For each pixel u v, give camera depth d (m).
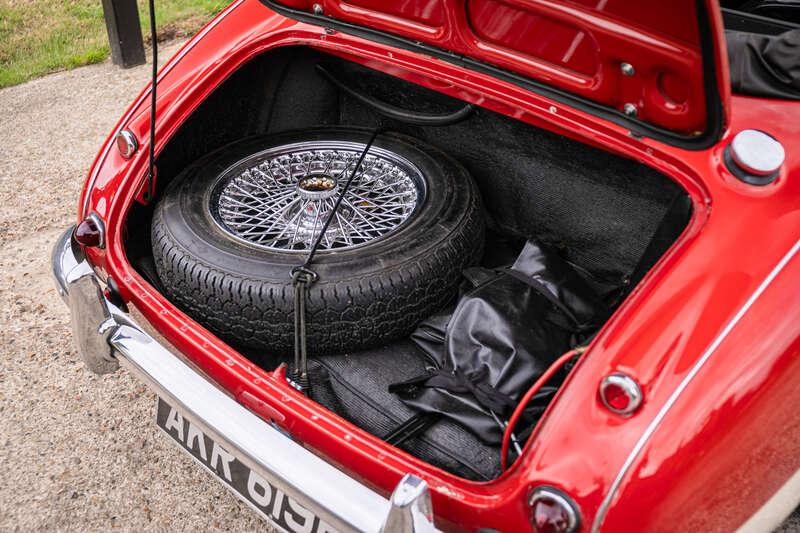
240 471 1.66
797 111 1.47
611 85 1.49
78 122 4.43
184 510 2.15
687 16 1.21
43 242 3.37
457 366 1.66
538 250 1.86
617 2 1.29
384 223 2.08
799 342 1.26
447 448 1.59
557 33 1.48
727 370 1.20
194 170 2.12
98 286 1.74
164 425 1.85
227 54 2.12
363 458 1.41
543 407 1.60
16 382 2.61
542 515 1.21
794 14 2.13
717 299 1.24
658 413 1.17
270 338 1.78
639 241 2.05
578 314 1.76
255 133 2.46
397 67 1.88
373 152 2.22
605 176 2.01
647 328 1.25
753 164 1.33
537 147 2.11
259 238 2.07
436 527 1.38
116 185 1.97
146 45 5.37
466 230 1.90
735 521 1.41
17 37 5.61
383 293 1.73
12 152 4.12
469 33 1.67
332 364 1.85
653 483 1.16
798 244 1.29
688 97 1.37
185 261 1.80
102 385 2.60
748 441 1.26
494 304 1.71
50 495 2.20
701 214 1.38
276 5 2.06
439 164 2.12
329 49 2.03
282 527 1.61
